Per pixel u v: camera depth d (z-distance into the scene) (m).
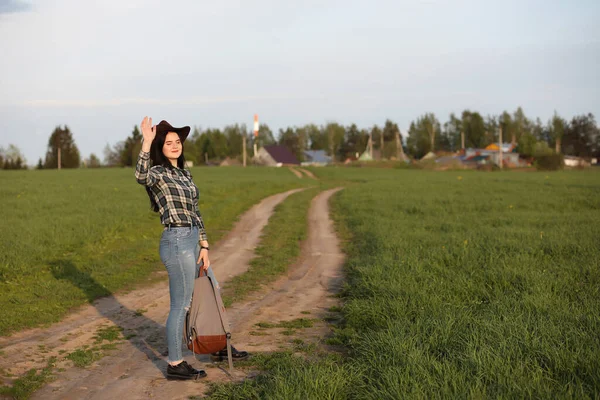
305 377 4.00
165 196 4.53
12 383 4.39
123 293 8.13
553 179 47.59
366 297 7.14
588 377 3.84
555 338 4.62
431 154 116.69
